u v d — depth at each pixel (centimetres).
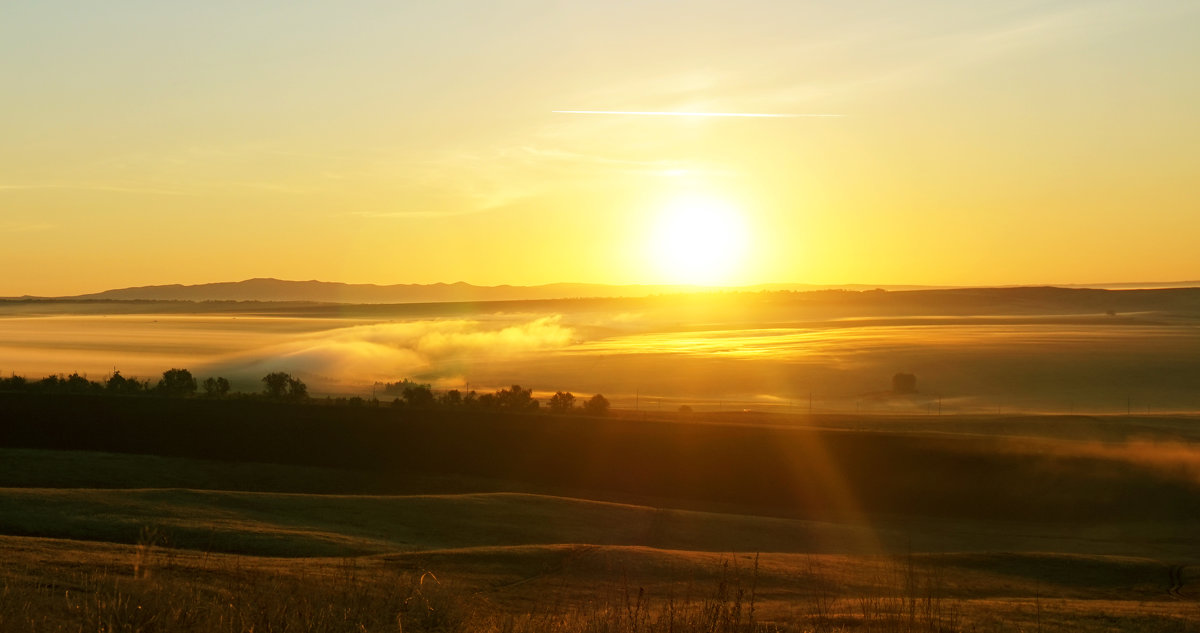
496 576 2222
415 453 6406
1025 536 4791
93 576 1235
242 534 2827
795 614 1502
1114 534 4859
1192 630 1672
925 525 5047
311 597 1076
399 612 1041
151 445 6372
